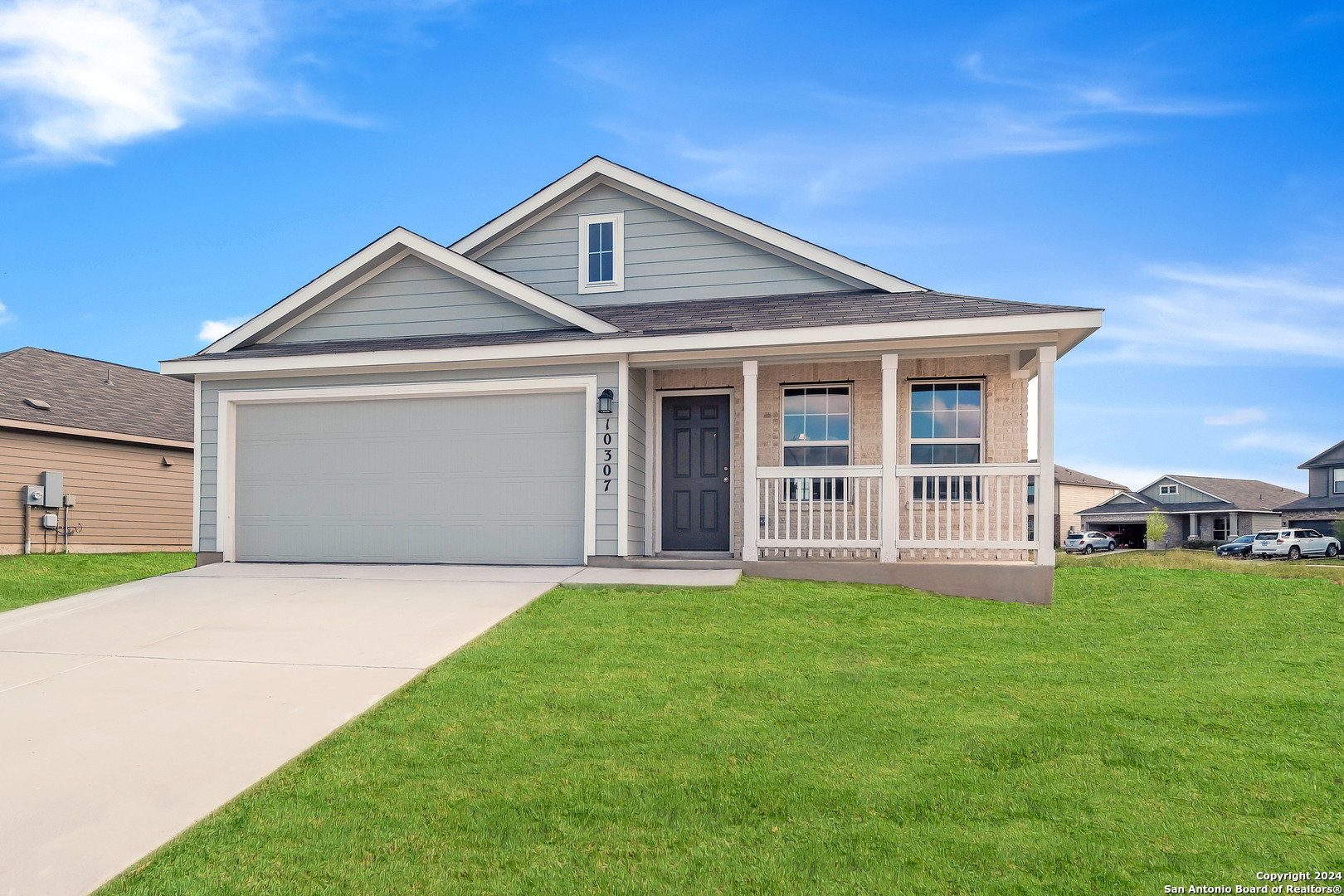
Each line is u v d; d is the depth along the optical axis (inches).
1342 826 162.7
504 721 214.5
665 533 470.3
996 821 163.3
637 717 217.6
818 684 245.9
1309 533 1476.4
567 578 389.7
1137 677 263.1
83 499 679.1
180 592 382.6
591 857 149.8
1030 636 314.0
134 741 201.5
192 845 154.0
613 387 429.1
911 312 407.5
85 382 777.6
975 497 388.2
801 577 399.5
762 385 465.1
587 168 518.6
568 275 528.7
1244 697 242.5
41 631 314.2
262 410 470.6
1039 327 372.5
